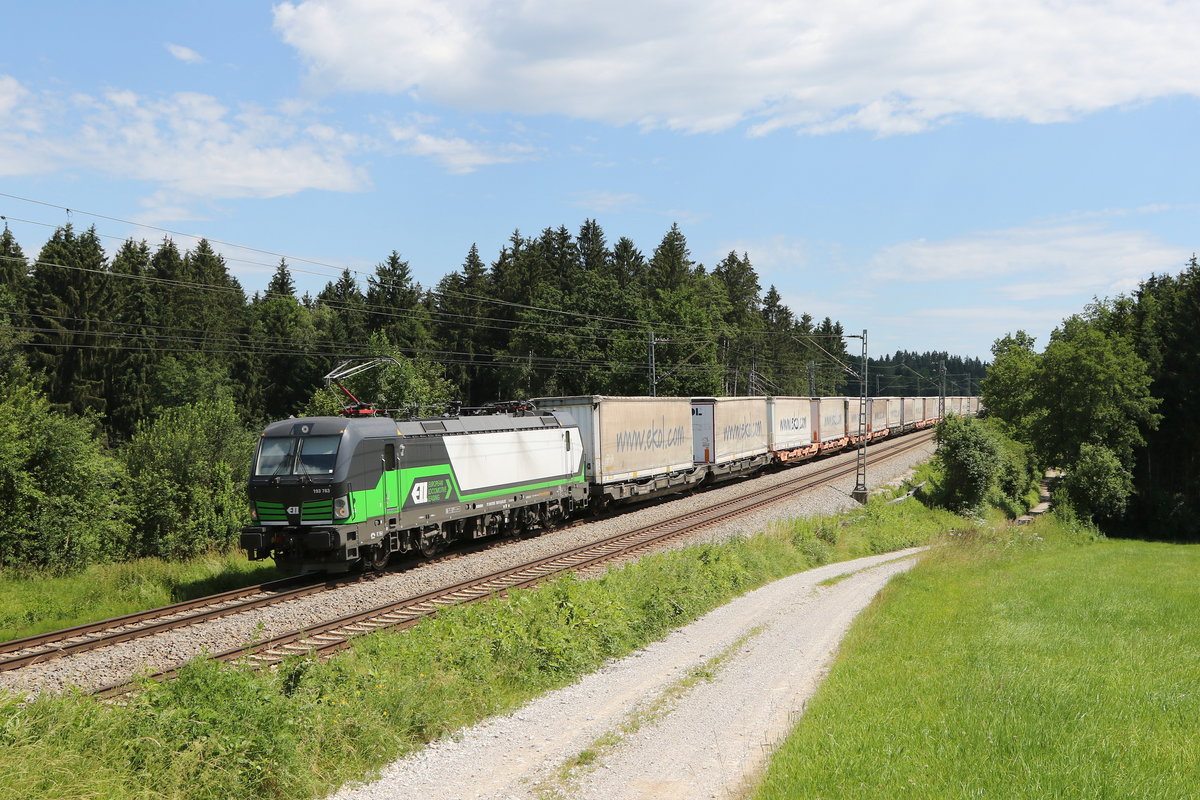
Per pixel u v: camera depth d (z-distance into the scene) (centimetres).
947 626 1630
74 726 809
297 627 1564
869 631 1566
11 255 6662
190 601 1752
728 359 9800
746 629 1614
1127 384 5538
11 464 2294
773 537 2742
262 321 7956
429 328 8881
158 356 6594
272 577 2102
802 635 1556
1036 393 5900
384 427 2116
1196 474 6053
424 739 983
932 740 885
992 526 4347
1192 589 2359
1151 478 6066
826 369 13325
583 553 2373
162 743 800
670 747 934
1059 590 2280
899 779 782
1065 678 1181
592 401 3105
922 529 3778
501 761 909
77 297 6175
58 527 2358
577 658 1289
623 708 1092
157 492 2648
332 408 4238
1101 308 7325
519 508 2698
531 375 7225
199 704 859
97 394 6072
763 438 4722
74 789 717
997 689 1087
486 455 2492
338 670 1068
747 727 998
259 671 1087
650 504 3844
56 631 1509
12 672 1301
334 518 1944
